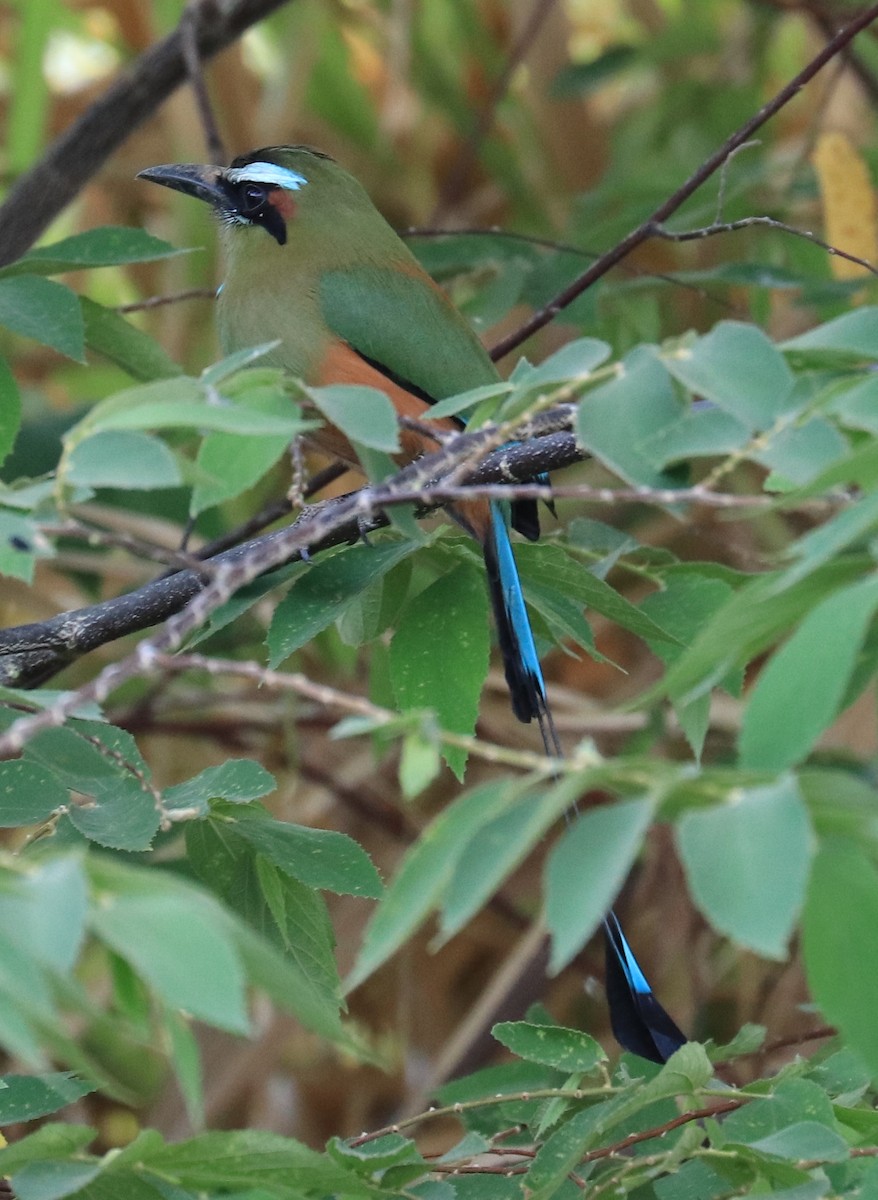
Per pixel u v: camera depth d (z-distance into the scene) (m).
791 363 5.11
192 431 8.28
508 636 7.72
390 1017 13.54
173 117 14.58
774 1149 5.28
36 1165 4.93
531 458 7.61
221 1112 11.93
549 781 7.49
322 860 6.27
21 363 15.53
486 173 16.44
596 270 9.72
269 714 13.14
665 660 7.70
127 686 13.60
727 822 3.39
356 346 9.83
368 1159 5.35
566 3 16.30
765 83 15.70
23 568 4.96
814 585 4.08
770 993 11.60
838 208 11.80
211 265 14.45
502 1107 7.23
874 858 3.82
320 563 6.96
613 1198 5.67
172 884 3.50
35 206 10.89
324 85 15.80
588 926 3.26
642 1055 6.35
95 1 16.38
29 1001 3.21
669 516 13.22
